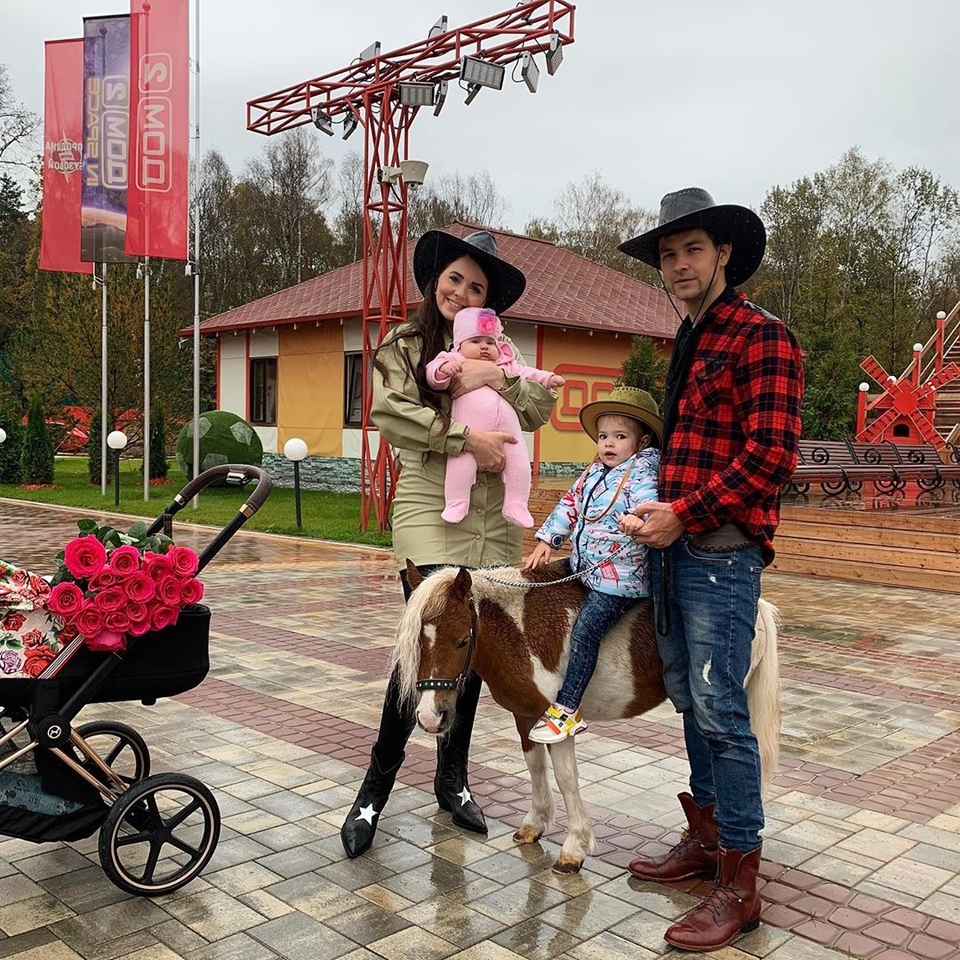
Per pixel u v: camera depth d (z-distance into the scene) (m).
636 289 26.72
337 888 3.58
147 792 3.40
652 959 3.11
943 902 3.55
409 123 13.29
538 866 3.80
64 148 17.44
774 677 3.54
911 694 6.55
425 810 4.39
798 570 12.18
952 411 21.50
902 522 11.75
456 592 3.38
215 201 51.19
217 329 24.25
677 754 5.27
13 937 3.17
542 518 15.78
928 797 4.64
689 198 3.42
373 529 15.35
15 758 3.36
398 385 3.97
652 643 3.62
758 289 45.44
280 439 23.83
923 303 44.12
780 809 4.47
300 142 52.75
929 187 44.81
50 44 17.28
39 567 11.29
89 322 23.28
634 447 3.68
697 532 3.24
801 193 46.34
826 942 3.24
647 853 3.96
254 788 4.61
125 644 3.34
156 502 19.91
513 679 3.62
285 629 8.42
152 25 14.95
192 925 3.28
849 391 21.69
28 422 24.09
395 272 13.69
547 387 4.27
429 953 3.11
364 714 5.86
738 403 3.32
